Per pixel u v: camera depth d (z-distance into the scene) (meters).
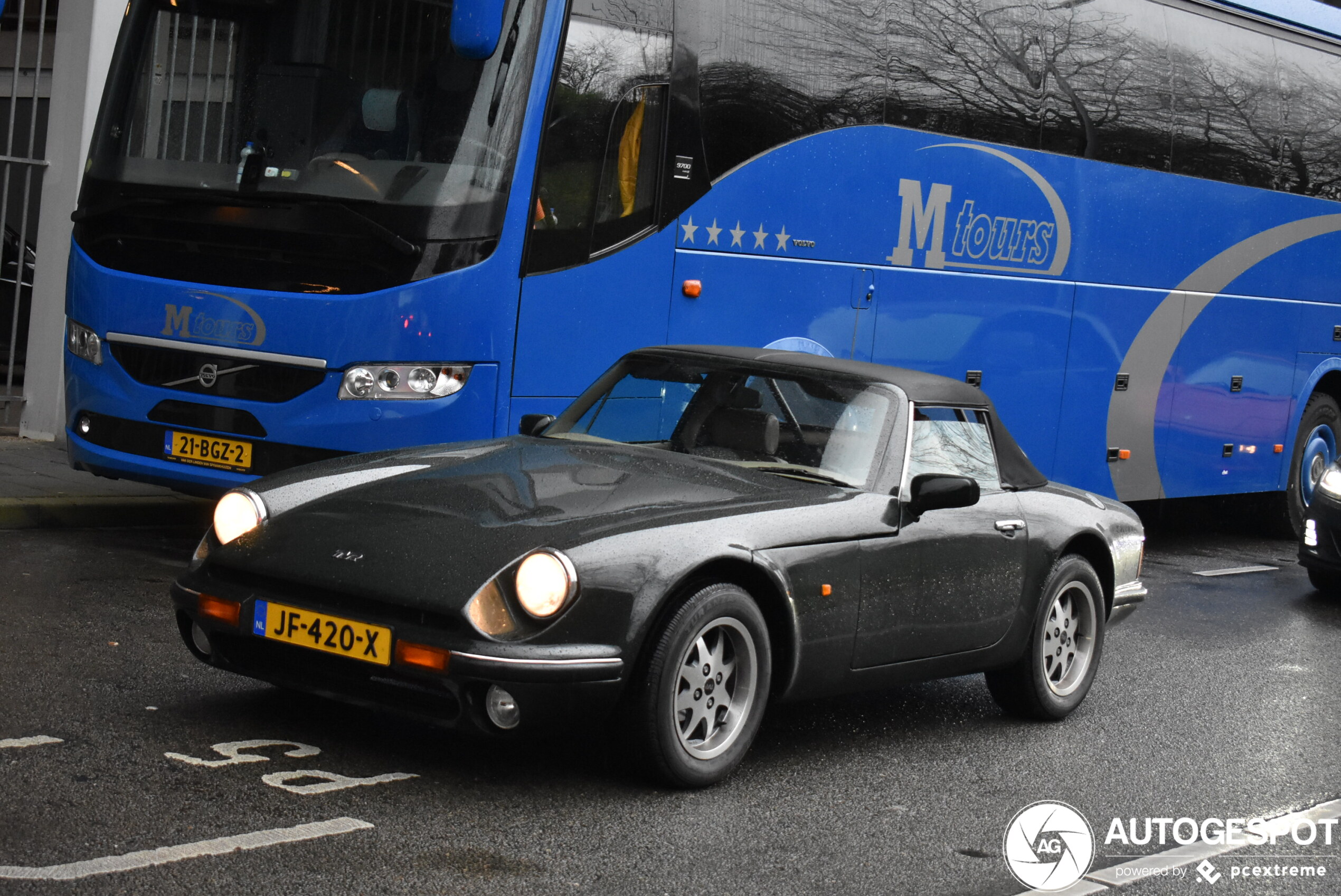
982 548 6.32
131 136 8.56
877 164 9.96
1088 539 7.07
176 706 5.63
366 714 5.73
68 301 8.73
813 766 5.87
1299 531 15.10
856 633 5.70
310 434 7.87
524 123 7.95
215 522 5.34
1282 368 14.23
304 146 8.09
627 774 5.30
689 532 5.12
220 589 5.13
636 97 8.49
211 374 8.14
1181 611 10.54
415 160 7.92
